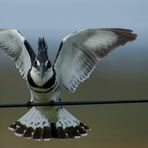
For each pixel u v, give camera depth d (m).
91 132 34.78
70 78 17.86
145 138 34.66
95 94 43.53
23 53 17.81
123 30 17.59
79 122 18.03
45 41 17.44
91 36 17.53
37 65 17.17
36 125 17.97
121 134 34.94
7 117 36.00
